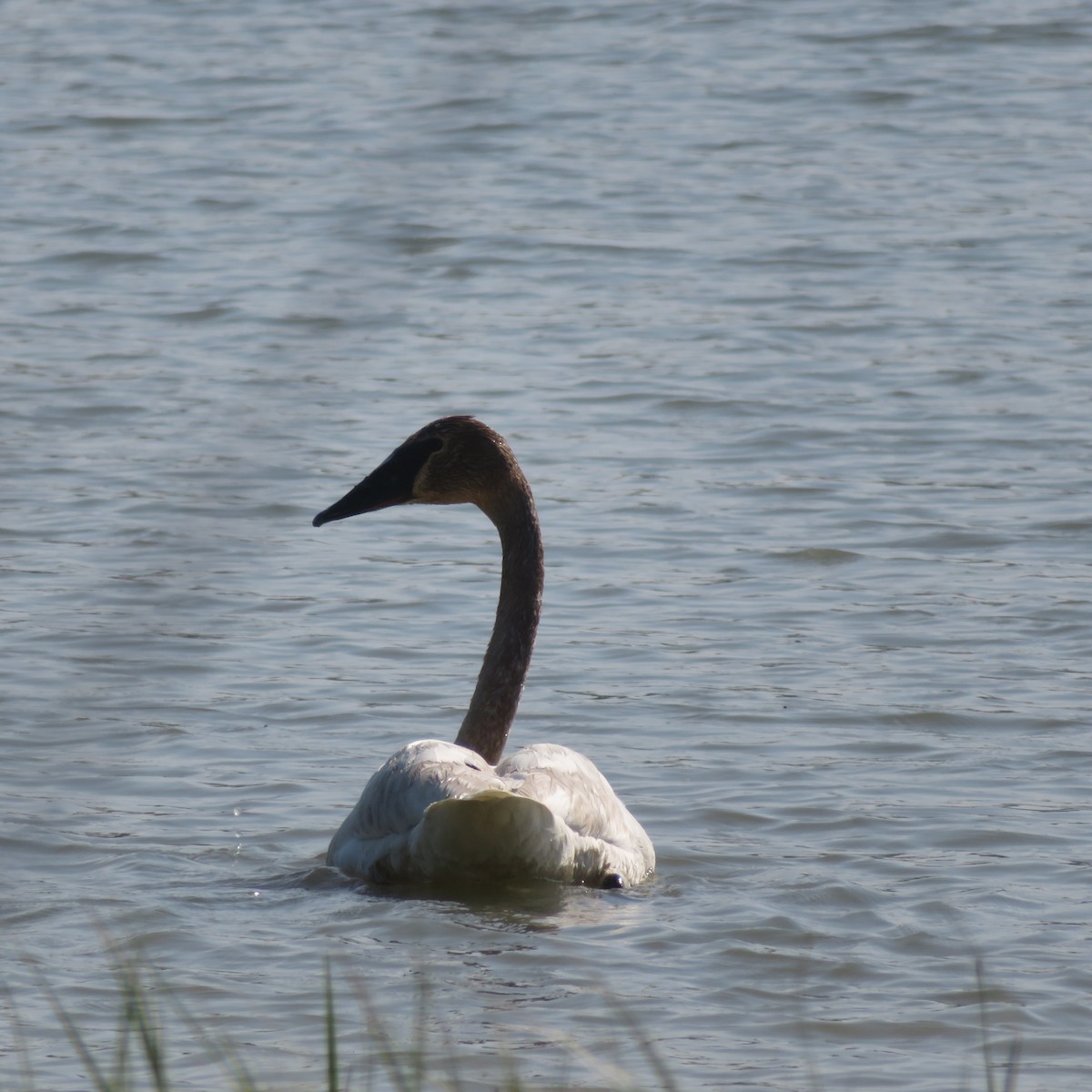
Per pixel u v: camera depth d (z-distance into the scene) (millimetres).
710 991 8617
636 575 16828
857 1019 8320
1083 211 31453
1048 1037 8133
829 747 12805
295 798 11789
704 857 10727
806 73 40906
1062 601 15883
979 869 10492
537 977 8734
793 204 32312
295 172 33625
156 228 30562
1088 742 12820
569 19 44188
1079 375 23172
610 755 12719
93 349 24125
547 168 34438
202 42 43000
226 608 15688
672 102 38969
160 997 8492
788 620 15633
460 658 14719
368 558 17344
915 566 16969
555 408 22156
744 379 23391
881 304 26672
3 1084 7566
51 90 39531
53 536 17125
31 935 9359
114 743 12562
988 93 39375
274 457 19297
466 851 9523
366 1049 7875
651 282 28047
